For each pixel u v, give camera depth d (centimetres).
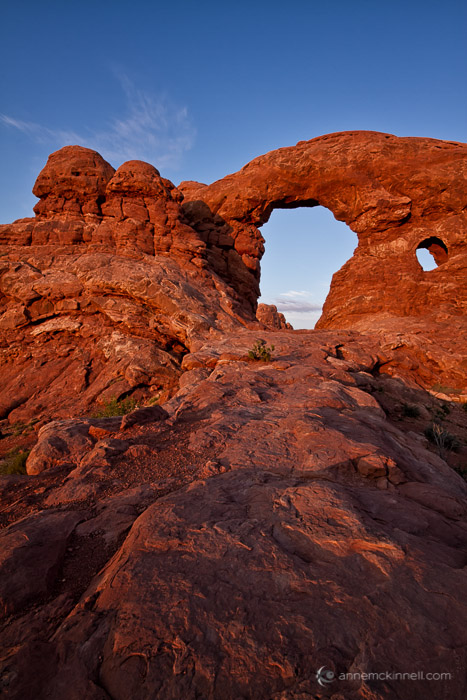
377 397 1853
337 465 586
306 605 282
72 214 3108
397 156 3147
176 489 562
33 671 249
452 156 3041
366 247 3312
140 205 3075
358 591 294
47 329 2620
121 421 907
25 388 2330
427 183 3050
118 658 249
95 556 412
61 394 2261
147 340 2497
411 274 3041
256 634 258
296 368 1486
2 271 2706
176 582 315
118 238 2966
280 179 3456
